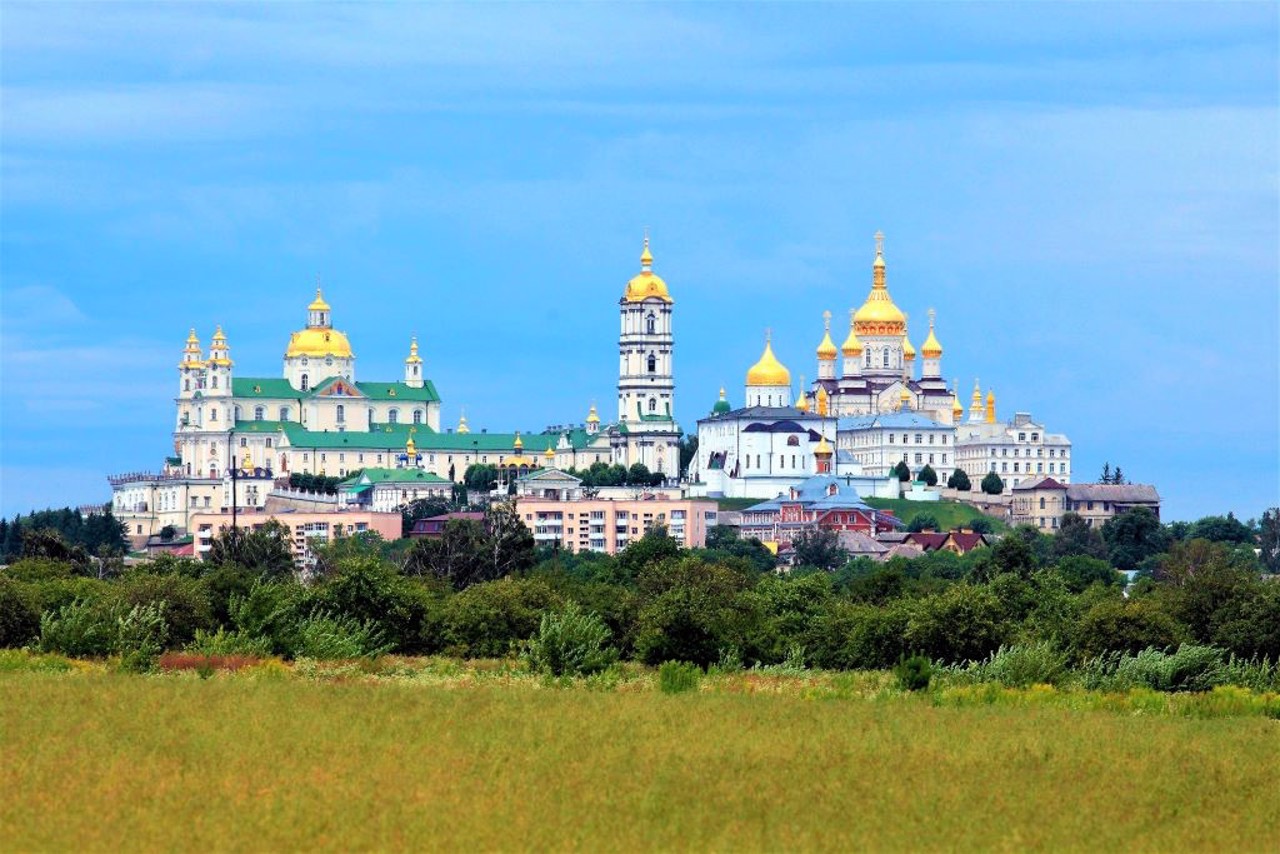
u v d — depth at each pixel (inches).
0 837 6417.3
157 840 6397.6
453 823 6653.5
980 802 7219.5
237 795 6953.7
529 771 7436.0
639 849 6437.0
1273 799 7450.8
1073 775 7706.7
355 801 6894.7
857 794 7258.9
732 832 6668.3
